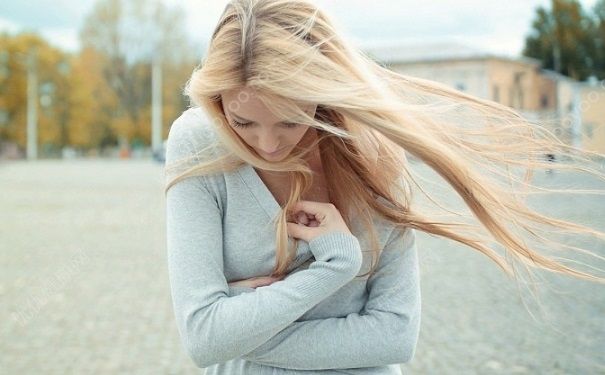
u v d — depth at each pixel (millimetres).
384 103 1559
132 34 63344
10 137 66312
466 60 48344
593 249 7809
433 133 1683
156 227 12859
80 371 4609
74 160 64875
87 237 11531
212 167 1703
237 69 1487
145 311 6289
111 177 30266
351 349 1707
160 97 62719
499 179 1778
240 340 1618
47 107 66312
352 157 1752
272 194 1756
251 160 1621
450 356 4852
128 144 67750
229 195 1732
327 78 1505
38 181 27375
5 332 5609
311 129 1729
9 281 7789
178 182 1738
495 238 1780
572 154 1851
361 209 1772
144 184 24938
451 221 1839
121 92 64438
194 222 1712
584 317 5758
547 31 57219
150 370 4629
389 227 1820
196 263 1688
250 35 1490
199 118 1763
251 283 1732
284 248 1706
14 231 12391
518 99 46938
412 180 1807
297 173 1696
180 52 62562
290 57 1476
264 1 1531
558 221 1817
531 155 1808
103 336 5477
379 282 1811
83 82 65250
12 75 65438
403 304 1788
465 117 1752
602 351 4859
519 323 5668
